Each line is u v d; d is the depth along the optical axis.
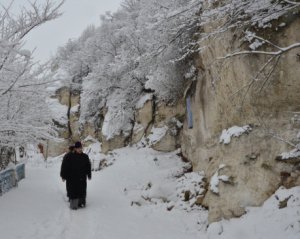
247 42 7.26
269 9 5.50
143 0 14.27
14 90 7.75
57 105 27.45
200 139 10.73
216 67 8.55
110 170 14.61
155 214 9.06
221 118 8.73
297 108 6.60
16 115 9.88
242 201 6.97
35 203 9.30
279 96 6.79
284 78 6.70
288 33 6.64
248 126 7.29
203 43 9.15
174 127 15.66
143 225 8.05
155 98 17.64
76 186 9.18
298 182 6.33
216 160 9.10
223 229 6.80
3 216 7.73
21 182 12.49
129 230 7.58
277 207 6.23
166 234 7.37
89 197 10.90
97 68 19.62
